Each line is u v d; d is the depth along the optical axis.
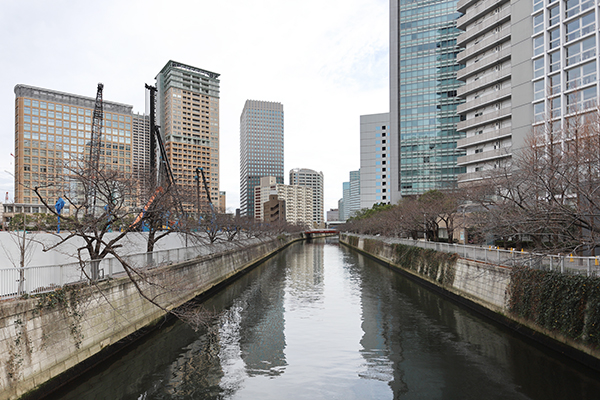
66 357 13.44
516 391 13.12
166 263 24.30
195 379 14.68
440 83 87.88
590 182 15.73
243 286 37.09
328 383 14.31
